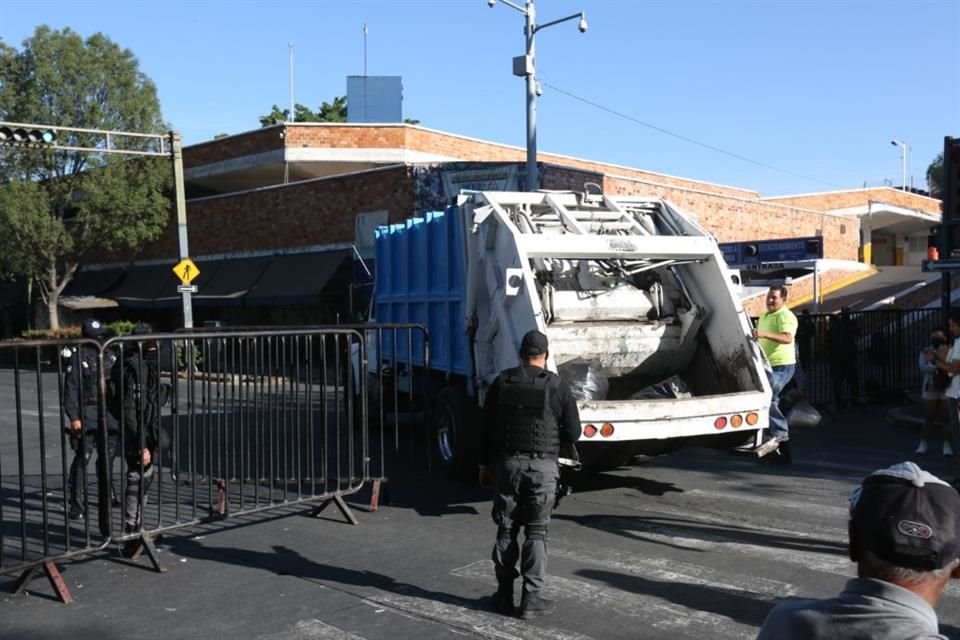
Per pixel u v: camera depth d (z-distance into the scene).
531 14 21.58
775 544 6.92
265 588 6.04
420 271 10.81
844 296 35.28
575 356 8.70
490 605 5.61
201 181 35.31
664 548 6.86
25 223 30.16
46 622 5.45
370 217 25.83
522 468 5.38
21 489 5.89
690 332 9.00
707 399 7.96
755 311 31.36
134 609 5.66
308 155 30.58
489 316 8.74
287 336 8.26
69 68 29.41
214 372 8.01
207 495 8.95
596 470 9.70
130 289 33.69
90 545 6.44
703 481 9.41
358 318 13.50
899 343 16.52
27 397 20.84
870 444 11.94
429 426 9.50
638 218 9.70
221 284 29.42
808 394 14.86
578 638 5.03
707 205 33.88
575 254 8.22
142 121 30.98
